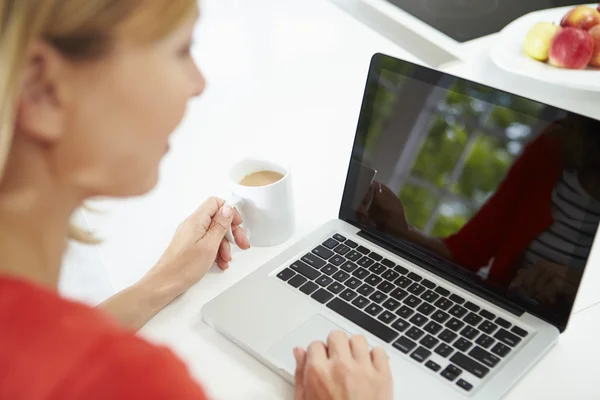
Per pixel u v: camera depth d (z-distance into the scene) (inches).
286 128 45.8
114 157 17.8
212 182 41.4
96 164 17.6
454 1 62.7
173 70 18.2
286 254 33.4
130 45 16.6
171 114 18.7
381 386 25.0
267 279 32.1
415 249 32.4
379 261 32.5
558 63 44.4
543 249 28.1
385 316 29.4
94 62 16.2
